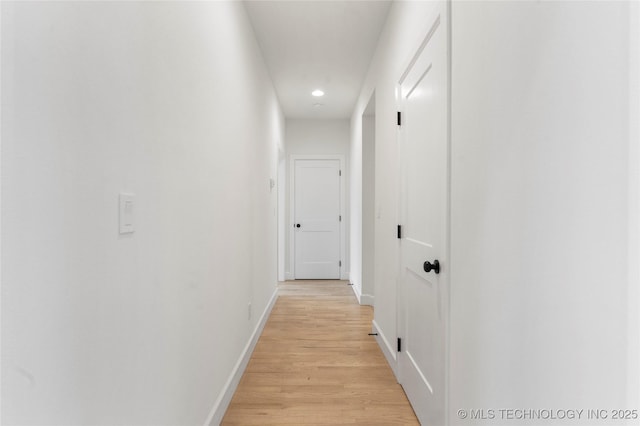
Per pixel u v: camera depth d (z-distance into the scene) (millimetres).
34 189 631
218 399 1755
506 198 954
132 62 949
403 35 2109
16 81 595
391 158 2416
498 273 995
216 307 1724
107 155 836
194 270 1425
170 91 1197
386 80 2609
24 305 611
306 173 5672
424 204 1676
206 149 1573
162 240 1134
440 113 1455
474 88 1150
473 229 1156
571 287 711
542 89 797
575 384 702
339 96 4426
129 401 938
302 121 5637
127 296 926
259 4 2443
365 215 4121
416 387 1803
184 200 1318
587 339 672
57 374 684
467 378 1194
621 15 591
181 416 1291
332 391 2072
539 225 812
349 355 2615
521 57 879
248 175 2535
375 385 2146
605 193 628
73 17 722
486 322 1065
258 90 2986
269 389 2096
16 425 597
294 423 1752
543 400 797
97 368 803
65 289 703
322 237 5703
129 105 934
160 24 1121
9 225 583
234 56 2102
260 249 3100
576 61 693
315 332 3135
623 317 596
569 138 714
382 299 2729
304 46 3078
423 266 1550
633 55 571
